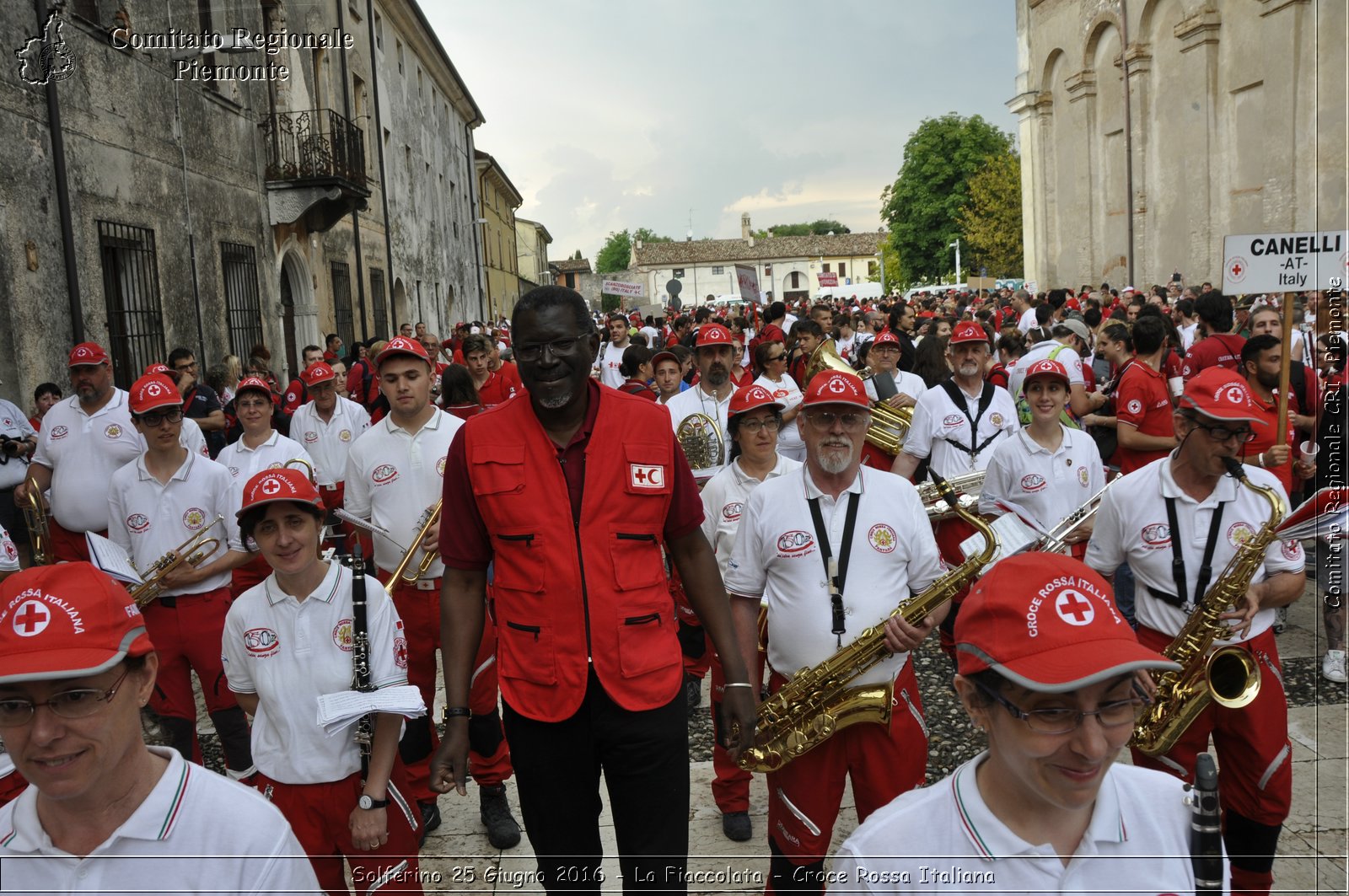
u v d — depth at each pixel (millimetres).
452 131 36781
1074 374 7273
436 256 31828
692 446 6141
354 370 11977
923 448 5805
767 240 93938
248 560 4672
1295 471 6125
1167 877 1672
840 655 3207
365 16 22453
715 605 3008
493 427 2830
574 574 2703
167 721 4645
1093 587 1635
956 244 49156
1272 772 3199
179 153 12133
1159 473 3443
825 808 3264
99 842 1796
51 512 5980
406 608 4480
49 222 9234
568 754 2736
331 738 3111
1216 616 3219
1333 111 19969
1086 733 1569
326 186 15305
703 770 4902
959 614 1702
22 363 8711
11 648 1670
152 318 11273
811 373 6789
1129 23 26156
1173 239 25141
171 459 4656
